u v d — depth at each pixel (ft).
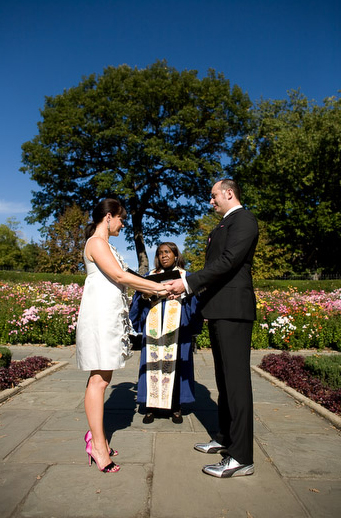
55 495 6.63
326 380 14.37
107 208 8.45
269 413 11.75
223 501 6.54
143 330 11.75
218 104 82.48
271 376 16.46
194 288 7.85
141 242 96.22
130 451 8.65
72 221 66.18
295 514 6.18
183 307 11.28
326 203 84.53
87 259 8.17
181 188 93.04
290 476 7.52
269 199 91.20
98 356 7.64
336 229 86.07
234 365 7.86
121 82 83.97
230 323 7.96
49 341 24.26
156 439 9.46
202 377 16.97
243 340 7.99
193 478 7.39
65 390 14.05
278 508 6.35
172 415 11.19
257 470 7.78
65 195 91.61
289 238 91.66
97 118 83.66
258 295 32.07
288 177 84.84
